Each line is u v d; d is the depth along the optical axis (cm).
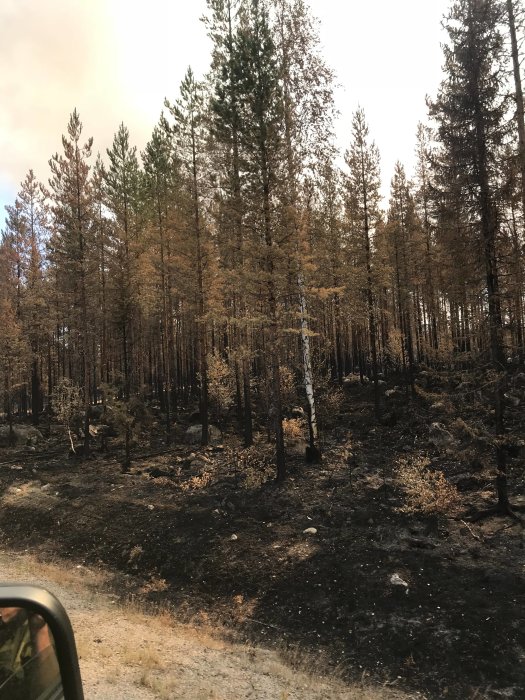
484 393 1372
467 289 1338
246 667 814
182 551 1373
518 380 1819
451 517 1320
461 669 814
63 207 2634
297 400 2858
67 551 1490
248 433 2250
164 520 1548
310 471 1777
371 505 1441
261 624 1044
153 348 4322
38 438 3116
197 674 746
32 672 152
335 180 2291
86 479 2033
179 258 2506
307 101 1723
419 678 815
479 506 1351
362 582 1098
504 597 960
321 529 1356
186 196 2383
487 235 1281
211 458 2145
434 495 1351
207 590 1204
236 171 1877
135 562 1375
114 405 2144
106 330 3462
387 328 4297
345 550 1232
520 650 823
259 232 1675
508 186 1238
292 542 1315
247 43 1598
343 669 862
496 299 1273
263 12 1667
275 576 1192
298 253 1582
